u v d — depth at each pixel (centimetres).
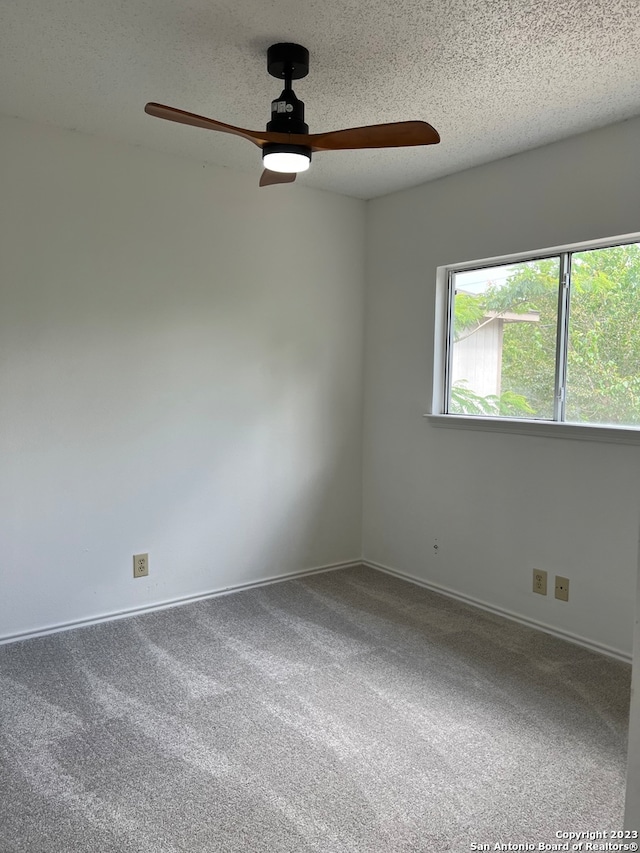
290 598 357
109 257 311
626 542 280
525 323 324
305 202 379
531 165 309
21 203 286
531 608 321
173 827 175
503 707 240
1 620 293
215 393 352
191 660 277
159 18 199
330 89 247
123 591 327
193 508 348
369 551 421
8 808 182
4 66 234
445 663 277
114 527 322
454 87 243
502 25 200
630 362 280
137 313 322
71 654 282
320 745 215
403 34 206
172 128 293
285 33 207
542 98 253
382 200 396
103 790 190
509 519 330
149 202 321
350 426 414
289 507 388
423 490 379
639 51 215
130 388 322
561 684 259
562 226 296
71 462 307
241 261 356
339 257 398
